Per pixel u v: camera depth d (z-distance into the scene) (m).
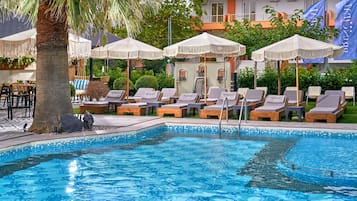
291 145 9.80
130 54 15.98
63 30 10.36
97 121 12.66
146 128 11.36
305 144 9.89
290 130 11.23
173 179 6.90
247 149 9.42
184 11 33.28
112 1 9.06
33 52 13.02
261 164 7.93
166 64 28.55
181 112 14.00
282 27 22.38
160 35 31.83
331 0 34.31
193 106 14.45
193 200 5.77
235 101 14.13
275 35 21.78
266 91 17.78
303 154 8.72
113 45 16.14
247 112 13.35
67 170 7.50
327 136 10.92
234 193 6.07
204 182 6.70
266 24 34.16
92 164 7.98
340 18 25.52
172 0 32.84
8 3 9.18
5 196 5.97
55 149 9.29
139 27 10.59
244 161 8.20
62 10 9.45
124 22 9.82
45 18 10.16
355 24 25.22
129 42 16.36
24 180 6.83
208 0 38.03
